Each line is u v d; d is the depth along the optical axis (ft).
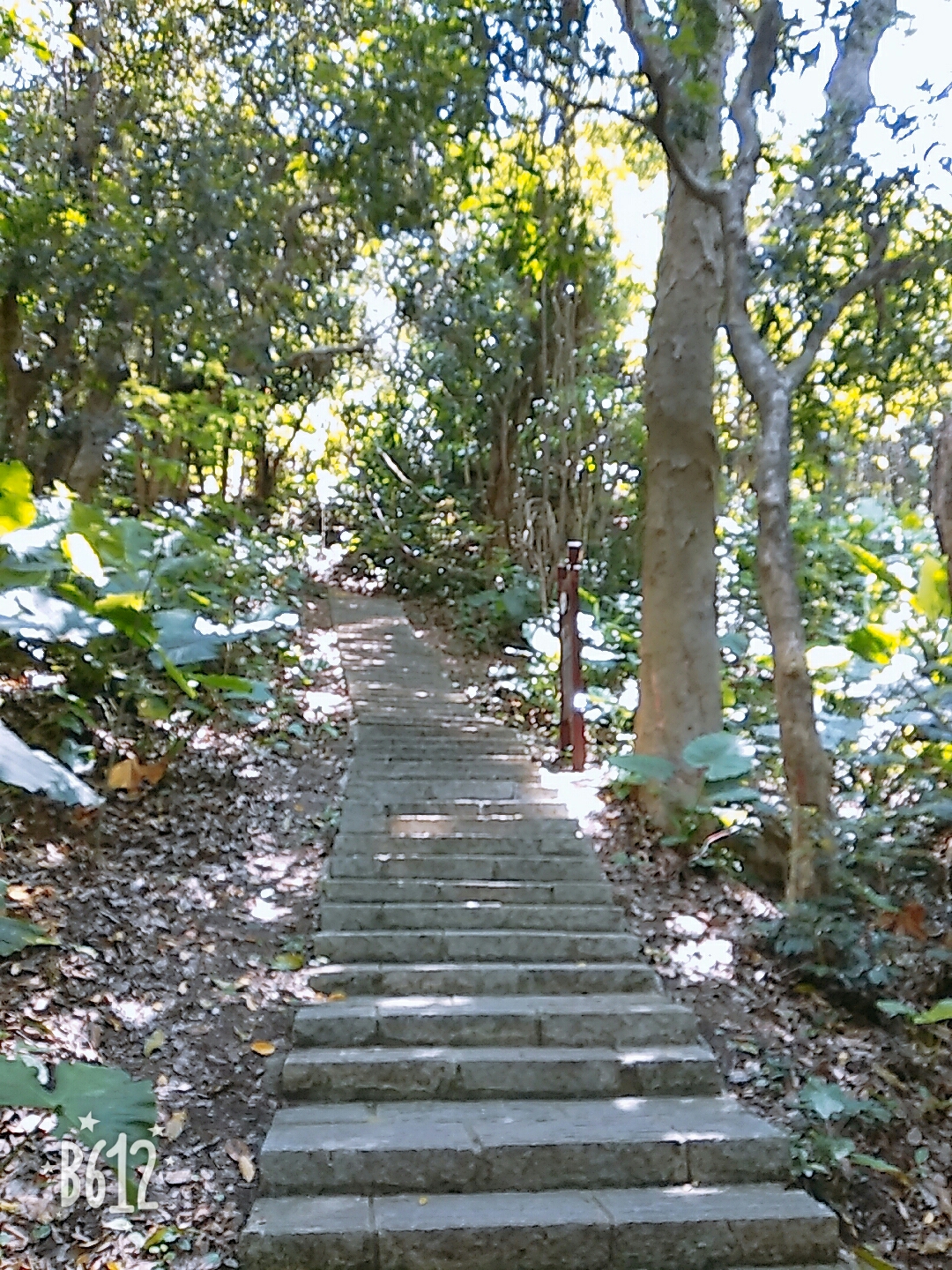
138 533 18.30
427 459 46.60
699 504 18.99
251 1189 8.73
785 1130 9.87
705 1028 11.73
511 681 27.68
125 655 17.39
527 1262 8.24
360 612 37.50
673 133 16.35
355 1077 10.10
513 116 21.13
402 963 12.42
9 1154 8.41
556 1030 11.10
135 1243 7.91
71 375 28.12
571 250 30.04
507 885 13.98
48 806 14.30
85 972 11.09
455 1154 8.96
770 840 16.56
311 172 29.53
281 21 28.89
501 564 36.94
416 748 20.11
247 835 15.35
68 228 26.61
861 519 26.48
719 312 19.44
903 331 19.22
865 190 16.60
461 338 37.63
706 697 18.52
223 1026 10.75
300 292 36.27
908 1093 11.44
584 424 34.01
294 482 56.95
